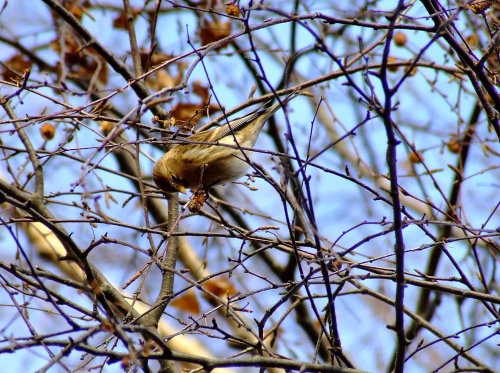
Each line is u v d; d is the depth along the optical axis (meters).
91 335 6.44
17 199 8.31
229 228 8.53
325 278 7.53
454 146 12.30
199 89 11.50
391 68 11.97
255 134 11.03
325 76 9.68
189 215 9.37
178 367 8.78
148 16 13.49
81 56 12.86
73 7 12.59
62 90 8.37
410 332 13.79
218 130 10.85
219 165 10.69
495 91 8.46
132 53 10.60
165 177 10.55
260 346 8.06
